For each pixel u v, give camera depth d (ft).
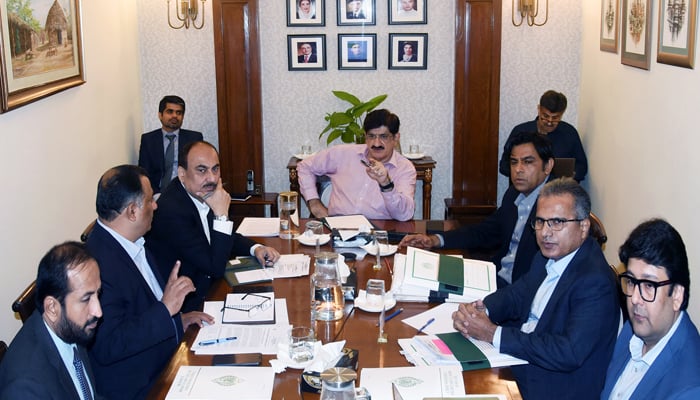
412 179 12.45
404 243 10.28
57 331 5.88
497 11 16.90
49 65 12.01
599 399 6.91
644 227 5.56
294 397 5.95
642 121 12.98
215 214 9.45
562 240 7.16
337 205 12.64
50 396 5.49
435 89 17.90
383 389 6.00
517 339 6.75
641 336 5.60
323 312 7.55
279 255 9.73
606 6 15.33
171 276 7.55
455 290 8.14
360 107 16.97
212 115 18.22
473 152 17.71
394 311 7.86
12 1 10.50
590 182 16.69
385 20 17.60
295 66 17.85
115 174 7.54
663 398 5.37
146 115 18.26
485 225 10.78
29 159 11.36
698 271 10.22
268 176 18.56
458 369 6.37
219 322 7.52
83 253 5.94
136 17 17.67
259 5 17.57
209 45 17.85
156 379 6.89
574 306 6.89
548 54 17.51
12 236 10.67
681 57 10.89
